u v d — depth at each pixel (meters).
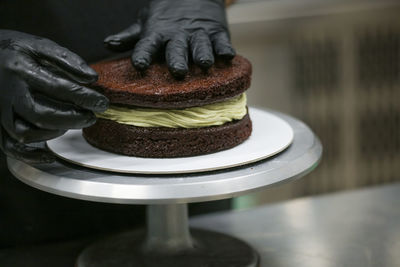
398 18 1.43
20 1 0.98
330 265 0.92
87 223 1.04
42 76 0.74
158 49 0.87
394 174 1.58
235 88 0.84
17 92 0.74
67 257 0.98
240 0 1.27
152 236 0.92
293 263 0.93
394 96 1.50
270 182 0.77
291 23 1.32
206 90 0.81
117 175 0.78
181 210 0.91
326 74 1.41
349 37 1.41
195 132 0.81
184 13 0.92
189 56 0.87
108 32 1.02
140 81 0.83
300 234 1.01
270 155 0.81
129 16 1.03
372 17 1.40
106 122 0.83
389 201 1.12
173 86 0.81
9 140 0.78
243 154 0.81
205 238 0.96
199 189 0.75
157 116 0.81
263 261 0.94
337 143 1.50
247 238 1.00
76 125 0.75
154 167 0.78
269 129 0.89
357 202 1.12
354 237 1.00
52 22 0.99
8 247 1.02
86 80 0.75
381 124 1.52
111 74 0.85
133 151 0.82
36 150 0.78
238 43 1.30
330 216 1.07
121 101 0.81
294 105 1.41
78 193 0.76
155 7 0.94
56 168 0.80
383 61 1.46
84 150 0.84
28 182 0.79
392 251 0.96
